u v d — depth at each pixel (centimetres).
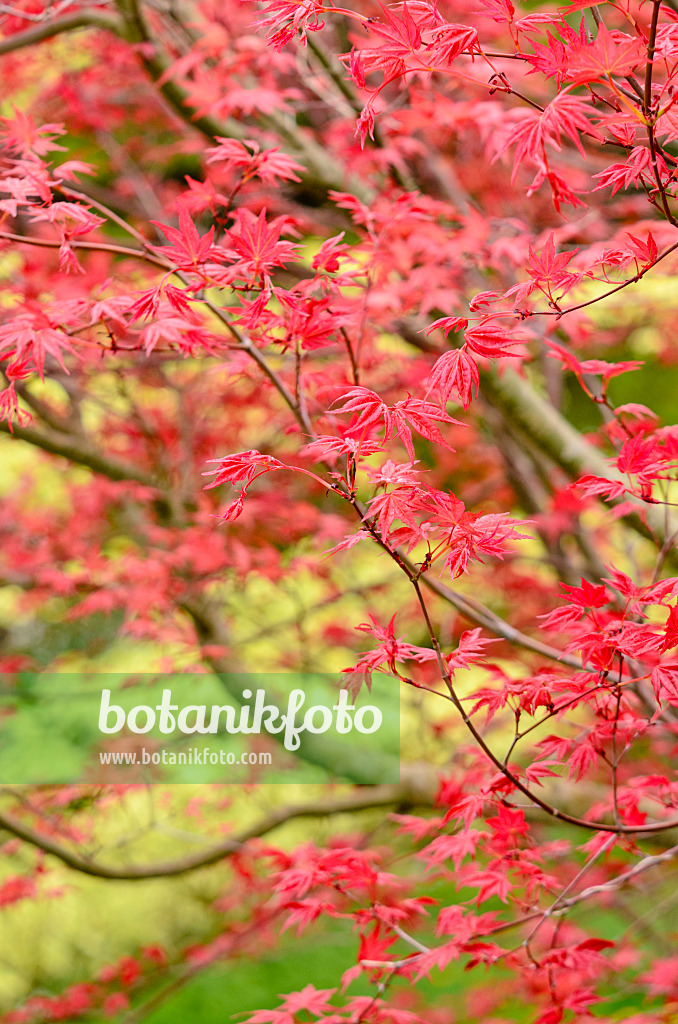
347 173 278
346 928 500
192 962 391
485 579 424
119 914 577
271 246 168
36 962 561
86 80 403
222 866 490
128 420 442
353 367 220
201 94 266
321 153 298
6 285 329
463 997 356
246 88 300
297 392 203
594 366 214
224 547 382
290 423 423
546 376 362
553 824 330
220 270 181
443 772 326
